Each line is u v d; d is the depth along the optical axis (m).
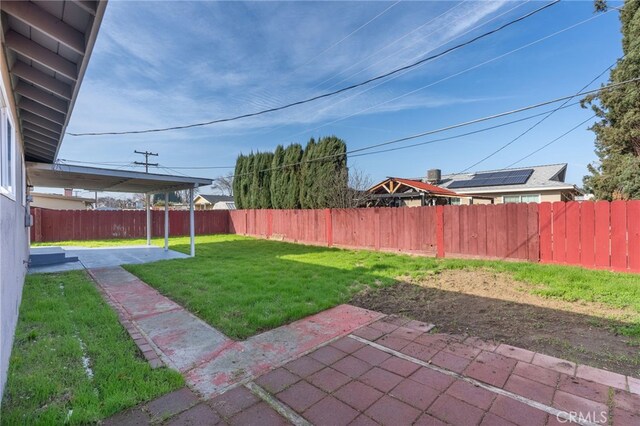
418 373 2.50
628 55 7.88
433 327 3.48
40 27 2.39
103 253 9.37
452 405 2.08
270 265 7.12
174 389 2.27
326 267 6.84
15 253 3.38
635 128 8.20
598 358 2.71
